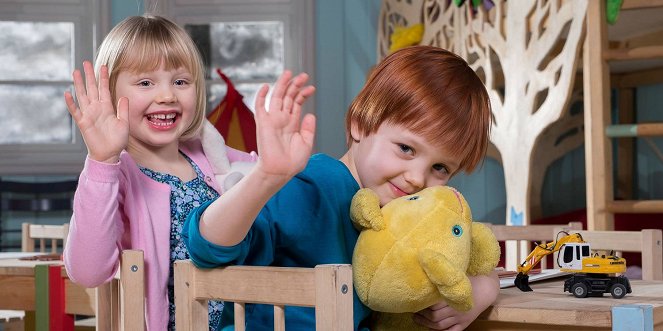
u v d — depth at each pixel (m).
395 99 0.97
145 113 1.51
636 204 2.28
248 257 0.96
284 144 0.84
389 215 0.93
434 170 1.01
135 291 1.17
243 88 4.21
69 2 4.12
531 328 0.99
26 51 4.13
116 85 1.51
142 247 1.40
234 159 1.74
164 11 4.13
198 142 1.66
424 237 0.91
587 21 2.33
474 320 1.03
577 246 1.08
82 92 1.22
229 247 0.90
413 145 0.96
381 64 1.03
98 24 4.11
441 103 0.96
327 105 4.11
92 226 1.22
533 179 3.71
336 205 1.00
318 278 0.84
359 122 1.01
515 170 2.68
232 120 3.17
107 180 1.23
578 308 0.95
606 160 2.33
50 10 4.11
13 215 3.97
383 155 0.98
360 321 1.02
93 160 1.22
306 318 0.99
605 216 2.32
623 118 3.55
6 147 4.06
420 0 3.43
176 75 1.54
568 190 3.81
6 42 4.12
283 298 0.88
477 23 2.93
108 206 1.23
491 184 3.89
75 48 4.13
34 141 4.12
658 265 1.75
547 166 3.73
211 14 4.16
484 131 1.03
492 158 3.88
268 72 4.20
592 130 2.34
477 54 2.98
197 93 1.59
